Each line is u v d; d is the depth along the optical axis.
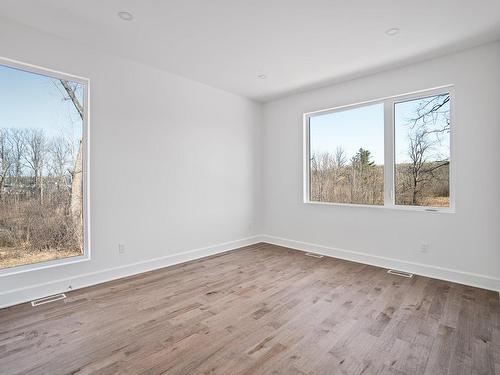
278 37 2.79
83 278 2.98
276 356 1.84
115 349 1.90
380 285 3.05
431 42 2.86
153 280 3.19
